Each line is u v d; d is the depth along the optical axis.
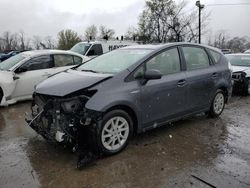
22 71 8.02
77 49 15.20
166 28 40.56
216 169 4.09
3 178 3.80
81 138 4.30
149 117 4.88
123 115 4.49
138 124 4.74
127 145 4.77
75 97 4.21
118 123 4.49
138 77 4.71
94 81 4.36
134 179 3.81
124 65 4.83
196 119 6.46
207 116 6.59
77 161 4.25
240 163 4.29
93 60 5.75
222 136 5.42
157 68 5.05
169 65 5.29
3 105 7.62
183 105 5.49
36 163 4.23
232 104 8.34
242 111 7.41
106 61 5.36
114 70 4.82
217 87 6.28
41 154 4.52
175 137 5.31
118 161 4.30
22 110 7.25
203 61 6.08
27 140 5.11
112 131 4.41
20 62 8.09
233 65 10.50
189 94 5.56
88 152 4.35
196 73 5.71
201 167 4.14
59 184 3.68
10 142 5.02
